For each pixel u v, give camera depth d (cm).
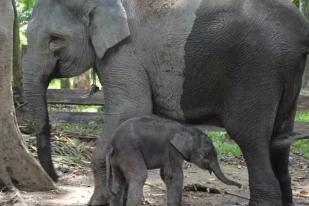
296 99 670
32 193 757
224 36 637
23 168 766
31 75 704
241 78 638
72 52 688
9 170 760
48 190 773
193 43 645
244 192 838
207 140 615
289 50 630
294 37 634
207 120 676
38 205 700
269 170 645
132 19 669
